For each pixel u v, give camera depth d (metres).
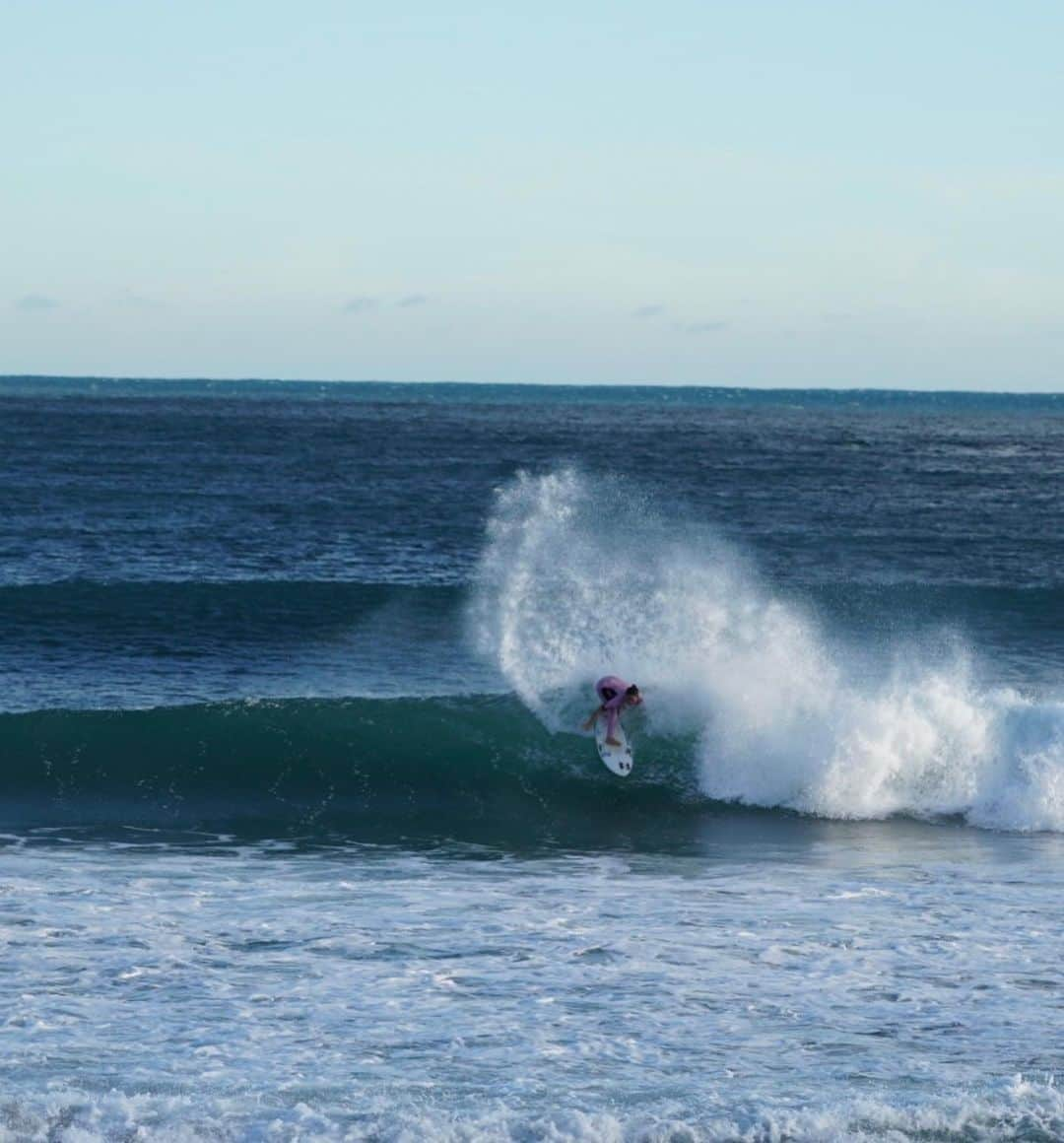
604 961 44.66
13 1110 33.34
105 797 68.50
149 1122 33.12
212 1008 40.06
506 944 46.22
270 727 74.25
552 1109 34.00
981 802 68.50
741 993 41.88
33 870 55.16
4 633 110.69
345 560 158.88
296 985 41.97
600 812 69.00
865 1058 37.28
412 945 46.00
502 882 55.19
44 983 41.66
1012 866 58.81
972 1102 34.62
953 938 47.44
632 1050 37.62
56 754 71.50
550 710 76.62
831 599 131.25
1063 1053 37.81
